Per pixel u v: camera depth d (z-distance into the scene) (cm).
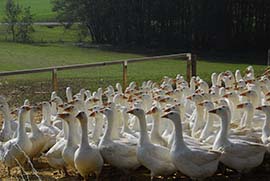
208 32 4528
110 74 2542
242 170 968
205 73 2805
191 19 4550
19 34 5097
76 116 973
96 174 1002
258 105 1214
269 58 2616
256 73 2800
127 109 1127
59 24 5850
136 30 4788
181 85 1456
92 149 975
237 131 1055
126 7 4756
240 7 4538
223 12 4494
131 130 1123
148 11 4691
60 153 1037
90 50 4406
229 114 988
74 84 2200
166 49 4531
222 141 964
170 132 1090
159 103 1240
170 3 4591
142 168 1067
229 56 4144
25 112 1073
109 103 1172
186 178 1012
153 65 3073
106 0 4794
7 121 1237
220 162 987
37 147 1107
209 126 1062
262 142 1025
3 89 2036
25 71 1493
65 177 1050
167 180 1004
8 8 5397
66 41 4959
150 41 4725
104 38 4934
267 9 4481
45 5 7375
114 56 4056
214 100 1292
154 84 1703
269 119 1040
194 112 1209
